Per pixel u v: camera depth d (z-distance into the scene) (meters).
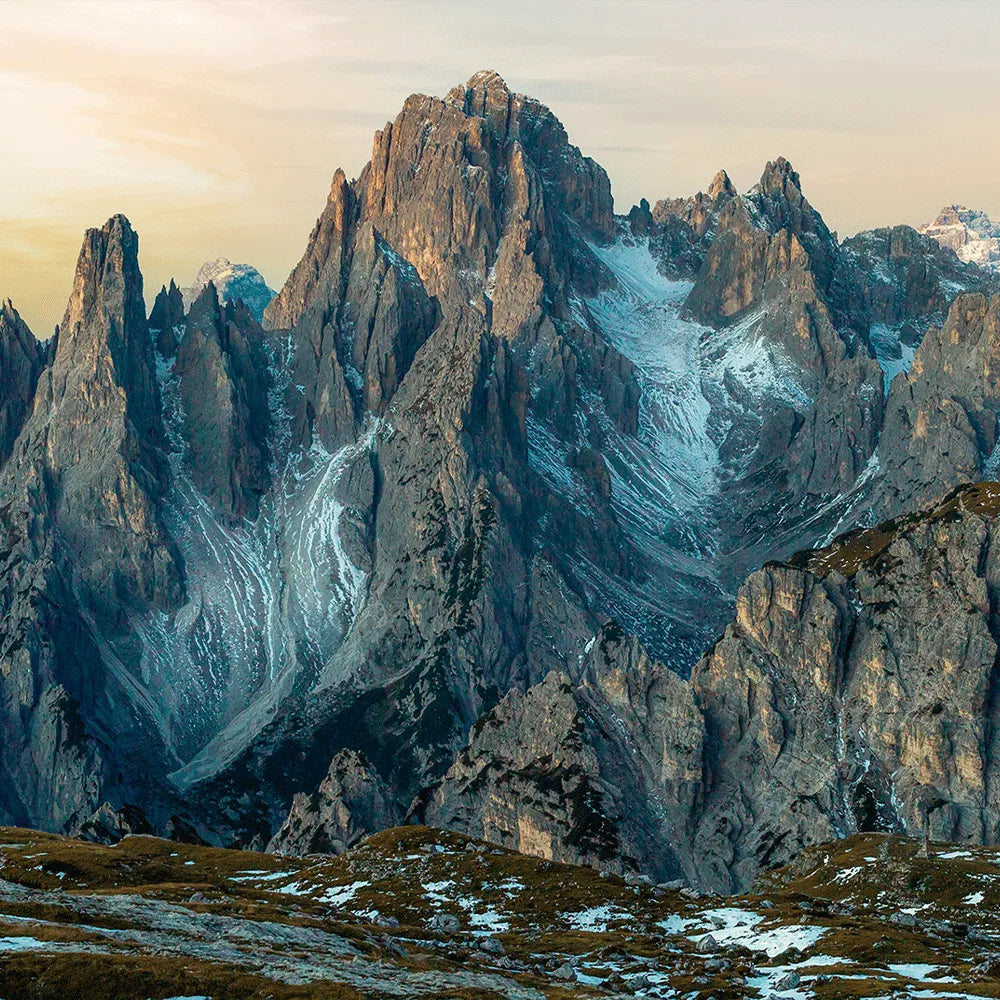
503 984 192.62
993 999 185.38
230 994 169.25
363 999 170.00
